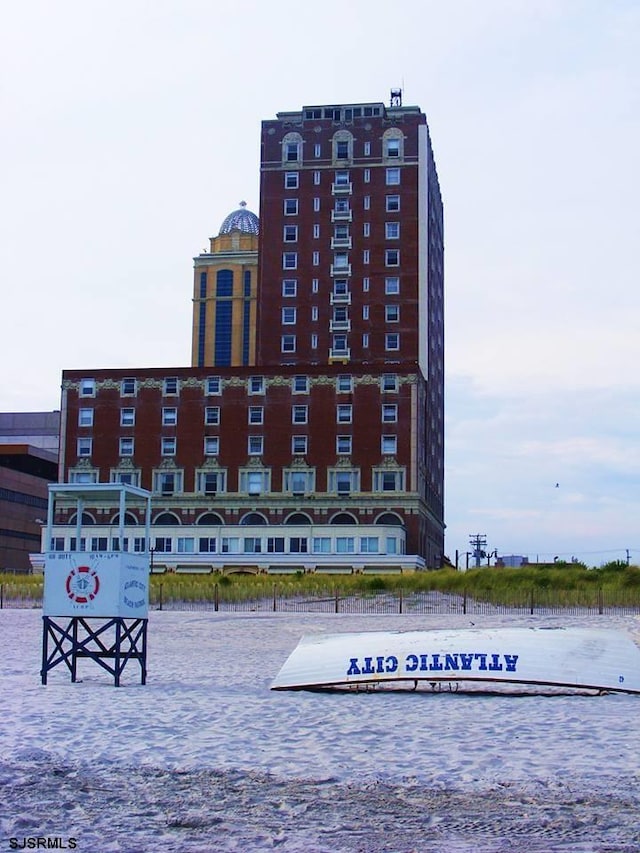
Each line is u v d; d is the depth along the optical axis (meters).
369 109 124.31
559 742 15.40
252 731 16.53
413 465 104.00
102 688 22.23
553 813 10.94
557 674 21.30
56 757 14.16
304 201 123.44
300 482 105.62
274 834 10.14
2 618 48.47
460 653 21.77
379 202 122.19
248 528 102.44
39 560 102.12
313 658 22.52
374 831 10.24
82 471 108.69
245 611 57.16
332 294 121.25
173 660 29.16
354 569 97.94
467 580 72.88
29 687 22.39
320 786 12.35
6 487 120.19
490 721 17.62
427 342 120.06
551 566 81.88
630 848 9.59
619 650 22.30
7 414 170.12
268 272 122.62
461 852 9.48
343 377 106.44
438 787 12.25
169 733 16.28
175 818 10.77
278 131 125.25
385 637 23.02
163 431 108.19
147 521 23.77
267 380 107.56
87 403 109.62
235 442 107.00
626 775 12.91
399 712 18.80
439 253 141.38
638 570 69.25
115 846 9.71
